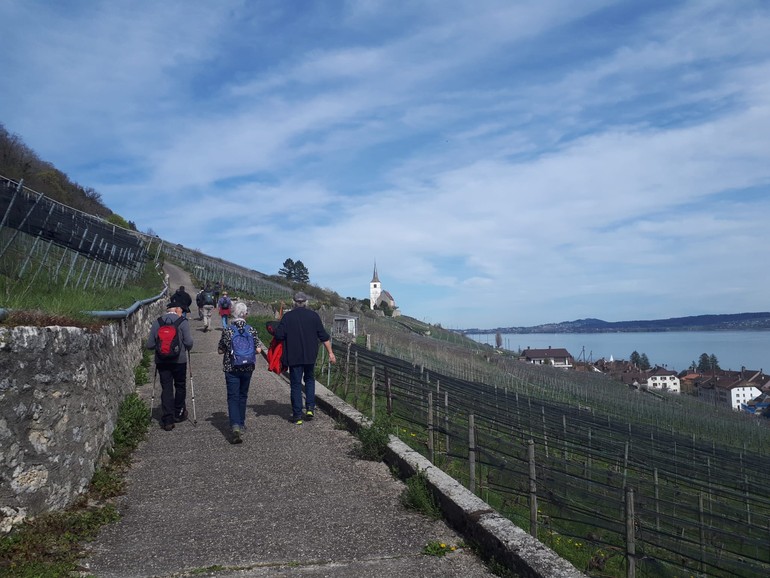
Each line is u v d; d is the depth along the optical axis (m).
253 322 22.23
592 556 7.27
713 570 10.21
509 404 20.89
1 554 4.19
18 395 4.63
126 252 24.45
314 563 4.41
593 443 17.38
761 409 76.62
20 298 6.30
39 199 13.38
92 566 4.29
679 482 17.30
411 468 6.11
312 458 7.02
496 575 4.27
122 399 8.22
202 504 5.59
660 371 108.25
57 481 5.05
